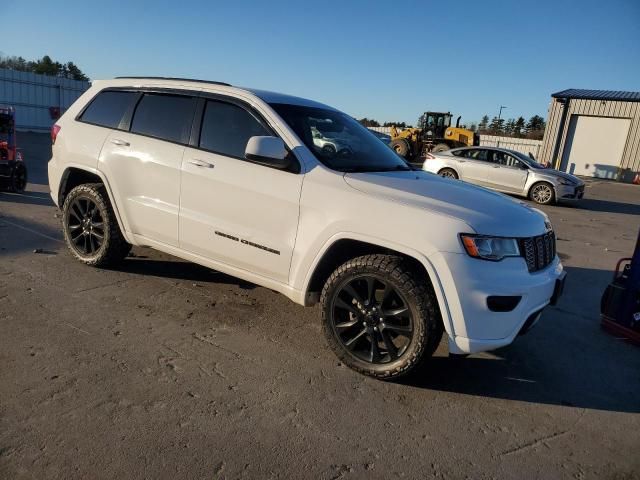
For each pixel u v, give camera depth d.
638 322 4.36
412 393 3.21
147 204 4.25
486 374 3.58
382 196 3.23
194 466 2.35
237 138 3.84
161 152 4.14
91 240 4.79
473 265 2.96
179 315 4.00
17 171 8.71
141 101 4.47
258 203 3.62
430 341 3.08
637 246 4.35
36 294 4.15
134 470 2.29
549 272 3.40
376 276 3.17
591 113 27.72
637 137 26.81
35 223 6.59
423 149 26.80
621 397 3.42
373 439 2.69
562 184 13.90
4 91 28.38
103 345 3.41
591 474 2.58
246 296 4.53
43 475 2.21
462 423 2.93
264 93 4.01
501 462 2.61
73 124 4.84
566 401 3.31
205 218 3.91
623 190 21.97
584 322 4.80
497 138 37.78
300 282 3.50
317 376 3.28
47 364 3.11
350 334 3.38
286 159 3.56
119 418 2.65
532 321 3.30
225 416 2.75
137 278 4.72
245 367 3.31
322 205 3.35
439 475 2.46
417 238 3.02
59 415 2.63
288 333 3.87
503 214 3.26
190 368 3.22
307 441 2.62
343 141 4.00
